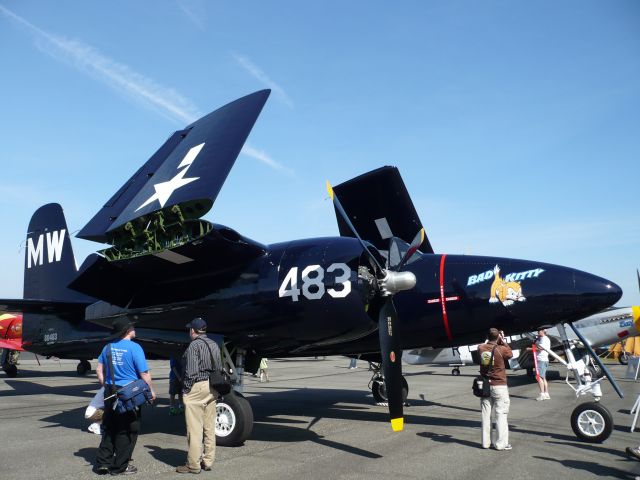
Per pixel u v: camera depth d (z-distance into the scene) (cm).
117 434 546
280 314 770
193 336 585
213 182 651
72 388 1585
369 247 764
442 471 553
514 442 706
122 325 564
